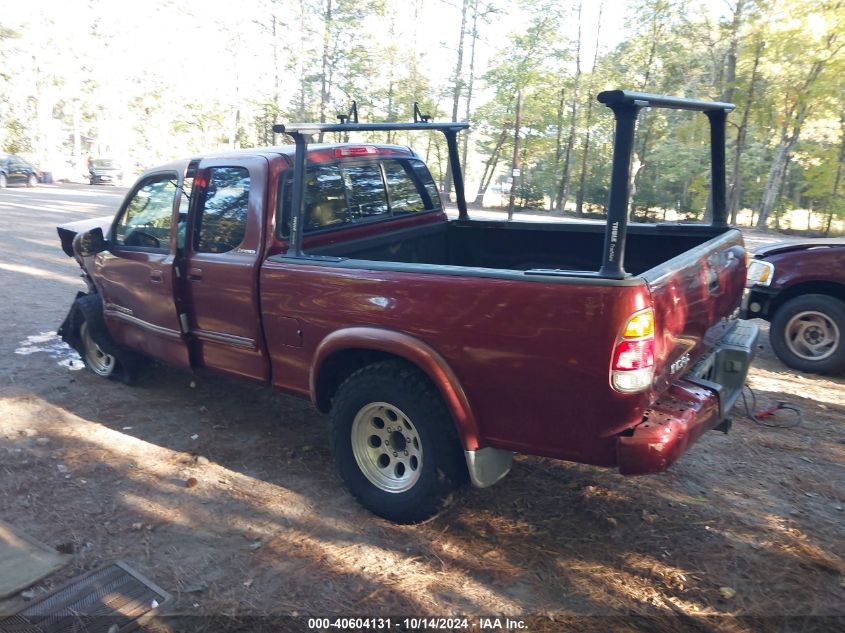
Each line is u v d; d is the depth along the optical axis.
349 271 3.60
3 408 5.26
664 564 3.34
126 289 5.09
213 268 4.32
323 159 4.45
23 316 8.10
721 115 4.24
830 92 22.62
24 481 4.12
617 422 2.93
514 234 5.26
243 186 4.22
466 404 3.25
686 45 30.36
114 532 3.61
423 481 3.45
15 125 52.91
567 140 38.53
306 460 4.47
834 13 20.89
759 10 22.56
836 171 28.22
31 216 18.97
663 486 4.10
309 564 3.34
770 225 33.25
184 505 3.89
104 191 32.00
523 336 3.01
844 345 5.99
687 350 3.40
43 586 3.16
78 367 6.24
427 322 3.29
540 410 3.09
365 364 3.84
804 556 3.41
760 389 5.79
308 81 38.25
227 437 4.81
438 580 3.22
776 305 6.46
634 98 2.66
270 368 4.25
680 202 35.53
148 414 5.20
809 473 4.28
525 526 3.67
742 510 3.84
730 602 3.06
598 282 2.82
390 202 5.08
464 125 5.09
